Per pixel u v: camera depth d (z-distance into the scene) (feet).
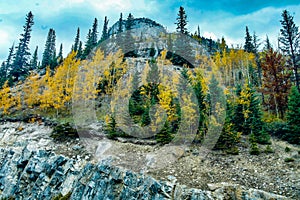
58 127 57.93
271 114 69.92
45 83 88.48
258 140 49.39
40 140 57.11
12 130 67.15
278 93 68.90
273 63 74.02
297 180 32.83
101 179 35.91
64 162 45.09
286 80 71.77
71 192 38.50
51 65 136.87
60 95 75.20
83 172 39.65
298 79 73.15
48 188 41.93
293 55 75.92
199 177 34.76
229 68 110.22
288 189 31.12
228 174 35.96
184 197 30.17
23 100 92.27
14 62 165.89
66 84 76.23
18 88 112.47
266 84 74.08
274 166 38.01
